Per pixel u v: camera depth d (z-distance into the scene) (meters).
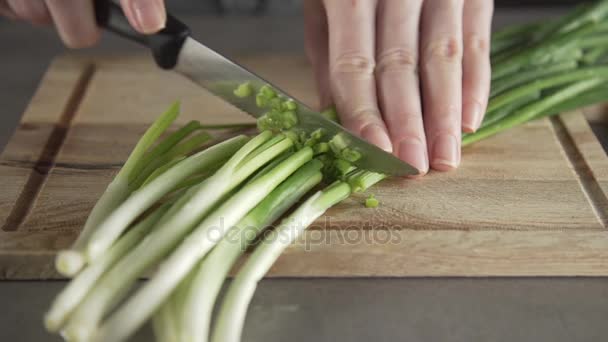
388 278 0.29
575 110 0.38
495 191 0.32
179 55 0.33
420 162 0.31
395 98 0.33
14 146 0.35
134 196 0.28
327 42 0.39
